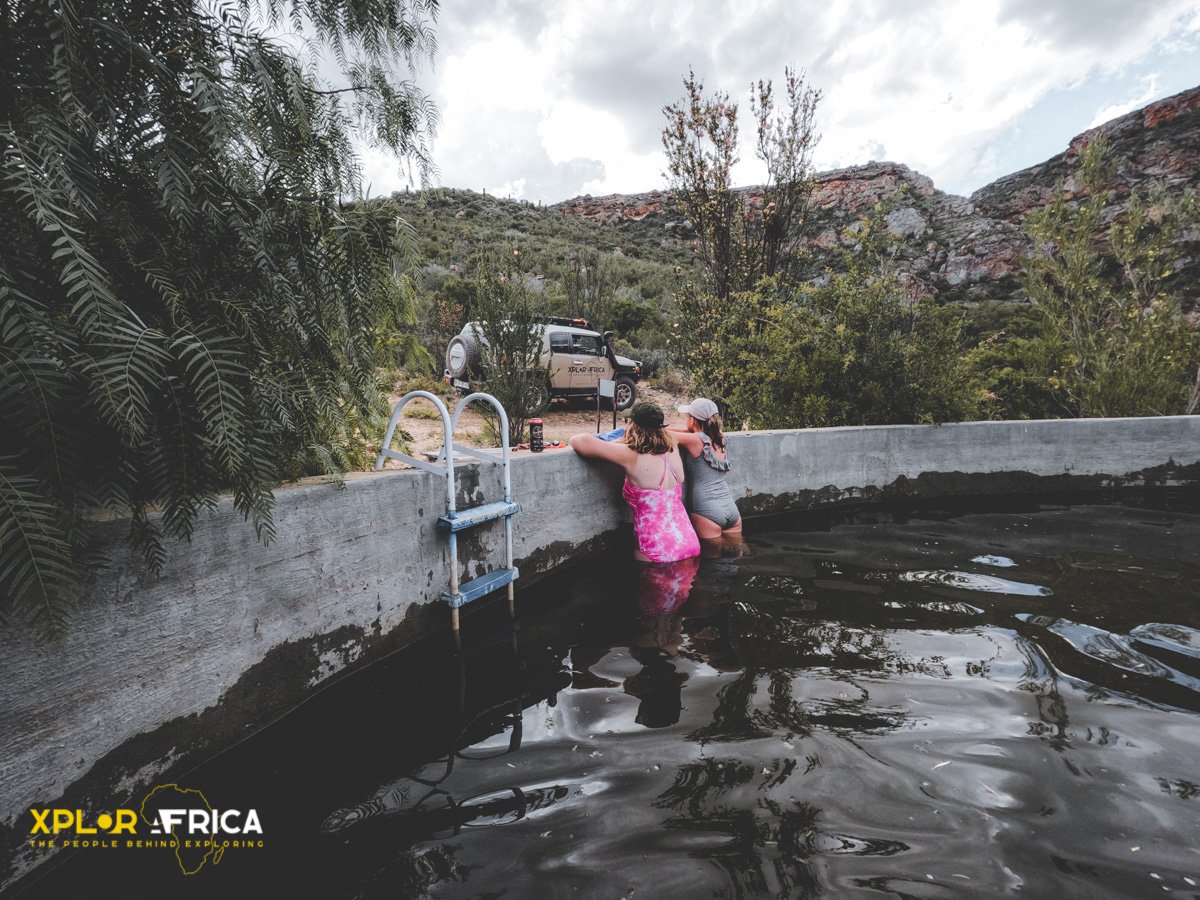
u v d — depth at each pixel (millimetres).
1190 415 6992
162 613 1977
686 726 2191
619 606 3428
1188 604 3281
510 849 1616
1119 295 7961
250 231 1728
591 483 4531
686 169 7395
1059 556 4195
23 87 1281
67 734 1712
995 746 2018
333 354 2158
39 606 1283
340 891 1500
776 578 3795
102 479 1484
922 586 3609
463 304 11602
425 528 3139
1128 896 1407
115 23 1362
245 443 1563
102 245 1483
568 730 2203
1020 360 8594
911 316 6508
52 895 1569
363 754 2113
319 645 2578
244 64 1666
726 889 1449
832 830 1637
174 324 1518
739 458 5426
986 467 6371
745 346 6992
